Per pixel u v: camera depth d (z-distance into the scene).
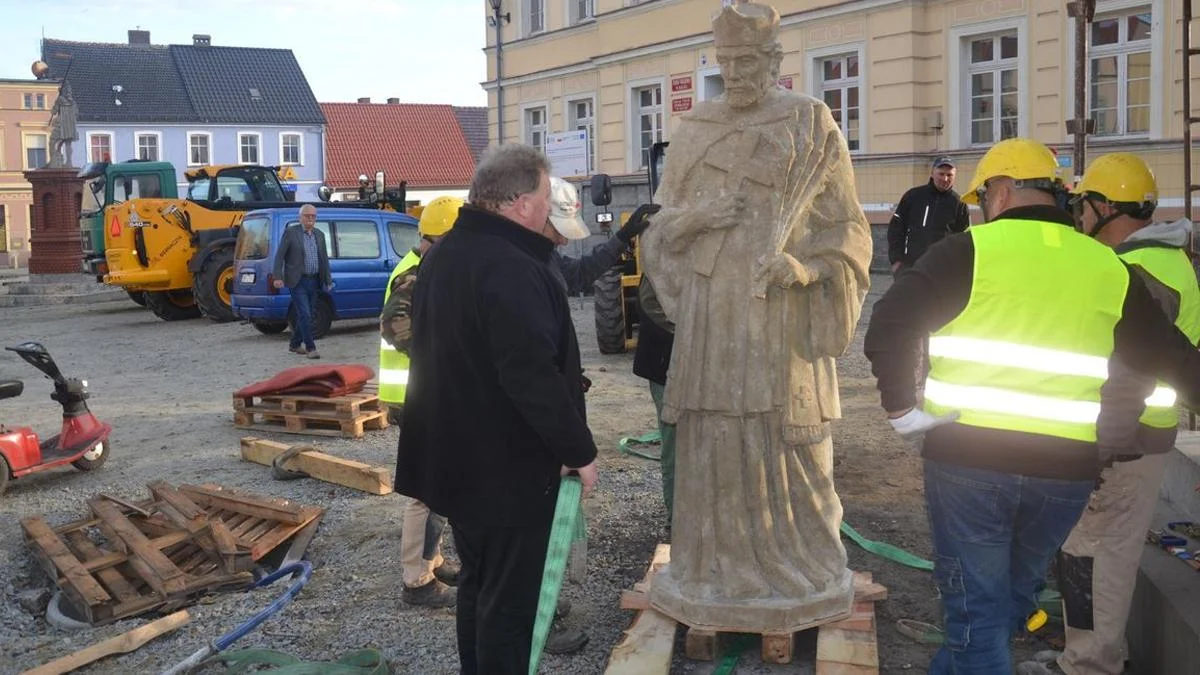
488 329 3.31
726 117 4.11
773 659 4.06
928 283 3.14
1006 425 3.08
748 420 4.03
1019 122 17.22
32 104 54.78
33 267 26.84
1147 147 15.45
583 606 4.91
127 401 10.87
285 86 53.19
